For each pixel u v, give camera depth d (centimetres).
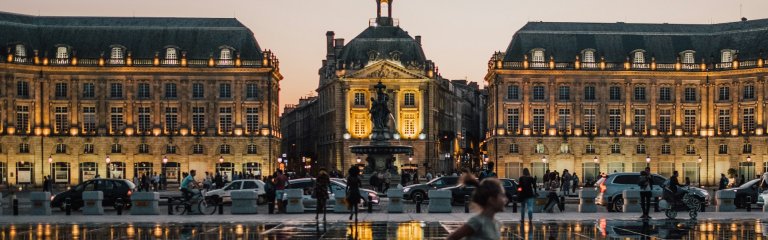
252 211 4922
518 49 12731
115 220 4388
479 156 17300
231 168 12438
